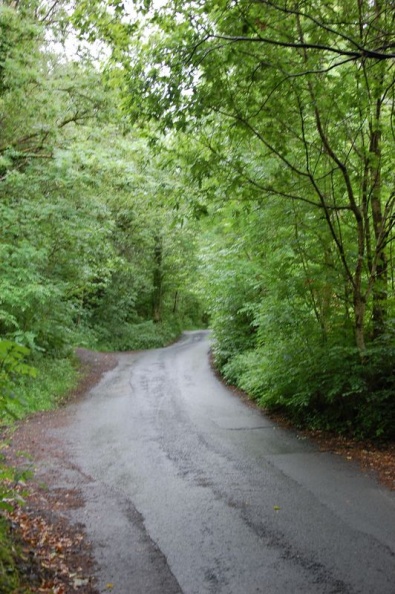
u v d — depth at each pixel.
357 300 8.77
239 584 4.11
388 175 9.20
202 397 13.51
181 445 8.63
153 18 6.93
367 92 7.31
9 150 12.36
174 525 5.30
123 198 17.88
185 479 6.84
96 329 29.30
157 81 6.89
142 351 28.19
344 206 9.11
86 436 9.34
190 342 33.41
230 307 16.94
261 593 3.97
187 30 6.76
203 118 8.38
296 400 9.55
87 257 16.14
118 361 22.62
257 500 6.02
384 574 4.24
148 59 7.16
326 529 5.16
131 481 6.76
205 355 24.06
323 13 7.30
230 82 7.28
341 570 4.32
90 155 12.93
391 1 6.79
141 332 32.19
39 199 12.91
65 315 16.81
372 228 9.62
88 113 14.23
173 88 6.86
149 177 13.91
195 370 19.11
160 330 34.59
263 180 9.41
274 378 10.25
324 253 9.62
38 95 12.48
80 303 20.97
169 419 10.78
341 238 9.05
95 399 13.51
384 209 9.83
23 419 10.45
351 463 7.45
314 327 9.83
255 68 6.86
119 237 22.53
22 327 14.47
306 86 8.02
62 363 16.91
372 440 8.38
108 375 18.23
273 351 10.68
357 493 6.21
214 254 17.75
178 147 8.73
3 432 9.08
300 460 7.68
